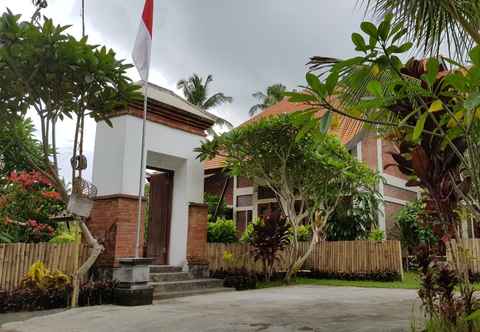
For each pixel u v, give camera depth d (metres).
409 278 13.09
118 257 9.12
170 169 11.38
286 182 12.24
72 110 8.10
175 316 6.45
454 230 3.93
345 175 12.48
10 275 7.75
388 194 16.72
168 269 10.45
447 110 2.87
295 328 5.42
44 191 10.82
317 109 3.03
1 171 10.58
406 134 3.79
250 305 7.73
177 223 11.03
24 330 5.55
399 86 3.24
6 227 9.93
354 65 2.93
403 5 4.18
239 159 12.40
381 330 5.12
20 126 10.10
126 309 7.26
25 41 7.04
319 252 13.95
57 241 10.24
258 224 12.35
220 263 12.02
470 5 3.91
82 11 9.33
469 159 3.48
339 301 8.27
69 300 7.55
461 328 4.01
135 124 10.02
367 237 14.84
